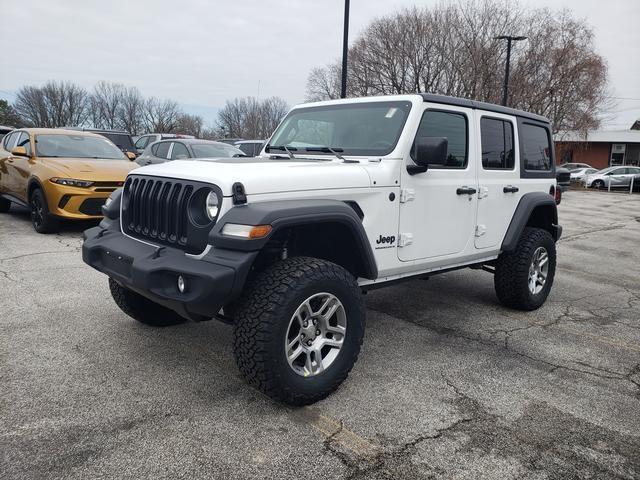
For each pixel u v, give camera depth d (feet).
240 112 212.23
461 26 99.14
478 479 8.44
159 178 11.12
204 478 8.20
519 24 96.99
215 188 9.89
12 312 15.37
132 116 244.01
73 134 30.91
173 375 11.69
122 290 13.55
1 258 21.77
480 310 17.72
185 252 10.31
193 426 9.65
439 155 11.66
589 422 10.37
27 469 8.25
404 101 13.21
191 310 9.75
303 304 10.07
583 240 36.17
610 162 153.38
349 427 9.83
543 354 13.91
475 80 93.45
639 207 65.57
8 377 11.34
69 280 18.71
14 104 248.93
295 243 12.02
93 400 10.48
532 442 9.57
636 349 14.55
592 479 8.57
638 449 9.49
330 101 14.92
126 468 8.37
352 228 10.90
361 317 11.09
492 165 15.76
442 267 14.60
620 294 21.07
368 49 110.73
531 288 17.52
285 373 9.91
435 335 15.07
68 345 13.16
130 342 13.46
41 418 9.74
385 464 8.73
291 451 8.98
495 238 15.98
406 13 106.22
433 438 9.57
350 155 13.16
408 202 12.88
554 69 99.25
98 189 26.32
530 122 17.53
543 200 17.33
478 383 11.95
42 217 26.71
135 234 11.75
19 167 29.04
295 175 10.66
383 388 11.51
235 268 9.32
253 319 9.68
